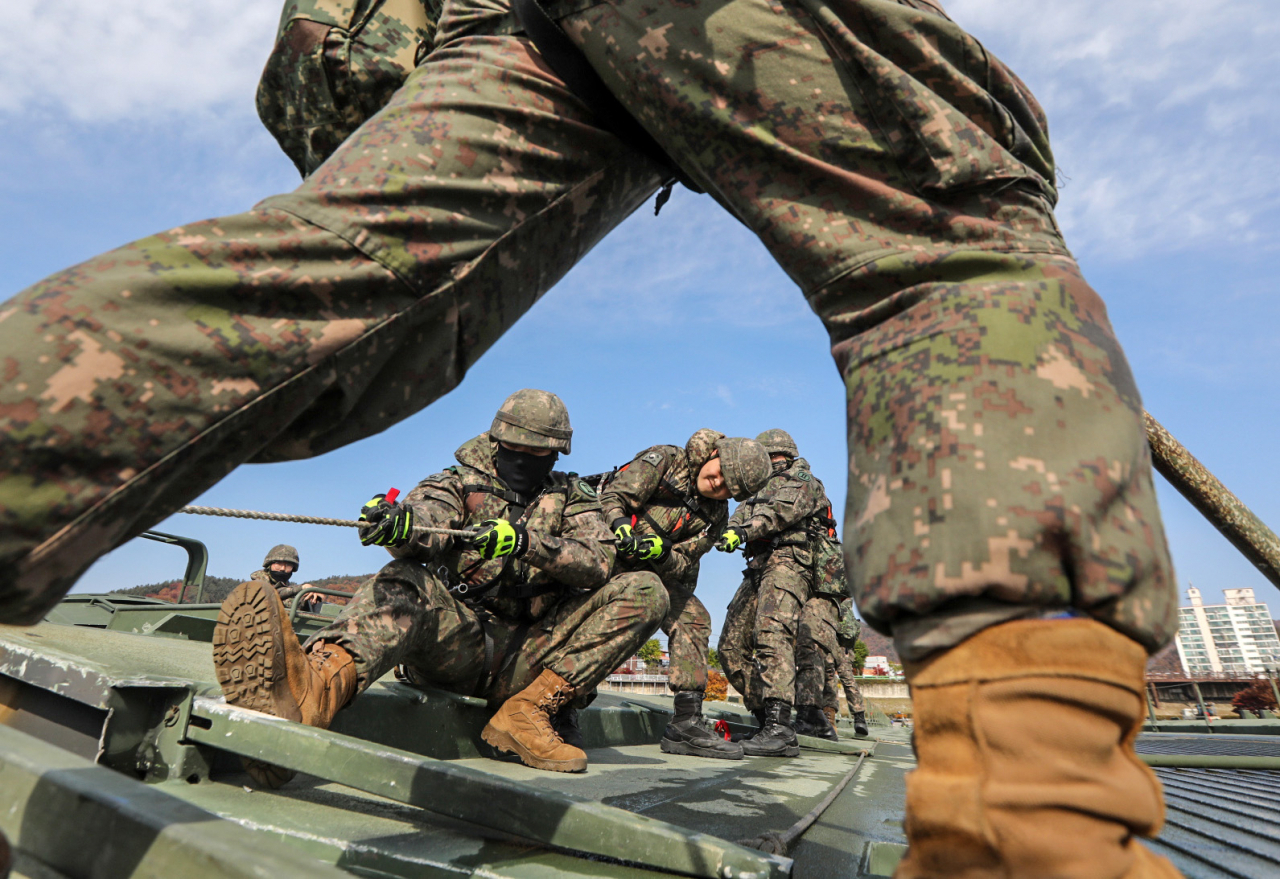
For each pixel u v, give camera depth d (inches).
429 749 99.3
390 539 90.3
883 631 27.2
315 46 49.4
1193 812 74.1
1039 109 37.8
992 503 23.5
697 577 174.4
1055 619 23.2
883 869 54.2
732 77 34.3
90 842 28.5
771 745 169.8
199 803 58.4
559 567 104.0
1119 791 21.8
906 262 30.3
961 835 22.6
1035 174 32.7
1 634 79.6
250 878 24.1
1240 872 47.7
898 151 31.8
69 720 64.9
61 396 26.4
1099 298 30.0
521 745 101.5
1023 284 28.5
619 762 122.0
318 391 34.2
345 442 39.4
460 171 37.9
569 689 106.8
